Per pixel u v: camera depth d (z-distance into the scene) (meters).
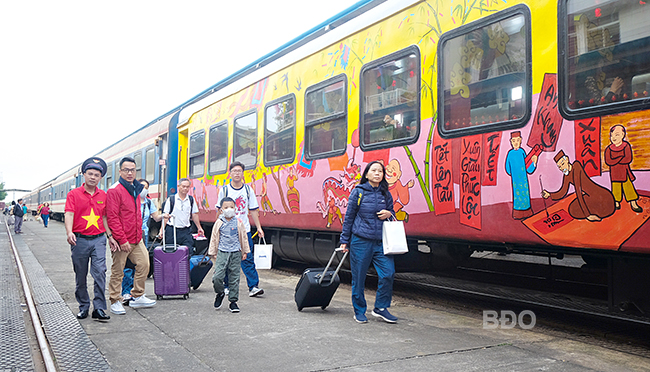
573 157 4.29
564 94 4.39
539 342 4.51
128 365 3.87
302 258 8.62
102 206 5.53
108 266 11.00
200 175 11.31
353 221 5.35
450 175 5.36
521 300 6.36
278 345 4.41
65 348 4.26
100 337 4.70
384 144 6.22
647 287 4.20
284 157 8.24
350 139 6.79
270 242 9.40
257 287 6.91
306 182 7.66
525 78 4.70
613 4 4.13
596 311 5.59
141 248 6.07
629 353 4.18
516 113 4.77
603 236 4.07
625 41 4.04
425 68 5.73
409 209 5.85
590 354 4.13
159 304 6.34
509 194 4.77
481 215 5.03
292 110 8.09
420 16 5.87
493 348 4.28
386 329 4.99
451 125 5.39
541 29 4.60
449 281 7.96
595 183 4.13
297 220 7.89
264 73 9.01
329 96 7.26
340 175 6.95
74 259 5.36
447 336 4.71
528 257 6.73
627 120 3.96
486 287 7.30
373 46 6.52
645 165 3.83
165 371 3.74
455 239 5.37
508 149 4.80
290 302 6.46
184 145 12.66
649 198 3.79
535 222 4.55
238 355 4.12
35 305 6.20
